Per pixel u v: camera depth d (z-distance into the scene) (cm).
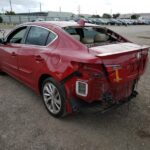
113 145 295
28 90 472
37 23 411
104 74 285
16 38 463
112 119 361
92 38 389
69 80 310
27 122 344
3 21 4831
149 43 1347
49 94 362
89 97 294
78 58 293
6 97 434
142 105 414
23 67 426
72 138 307
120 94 326
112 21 4806
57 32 357
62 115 346
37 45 389
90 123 347
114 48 326
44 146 288
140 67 348
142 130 331
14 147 283
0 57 532
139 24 5538
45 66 349
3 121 344
